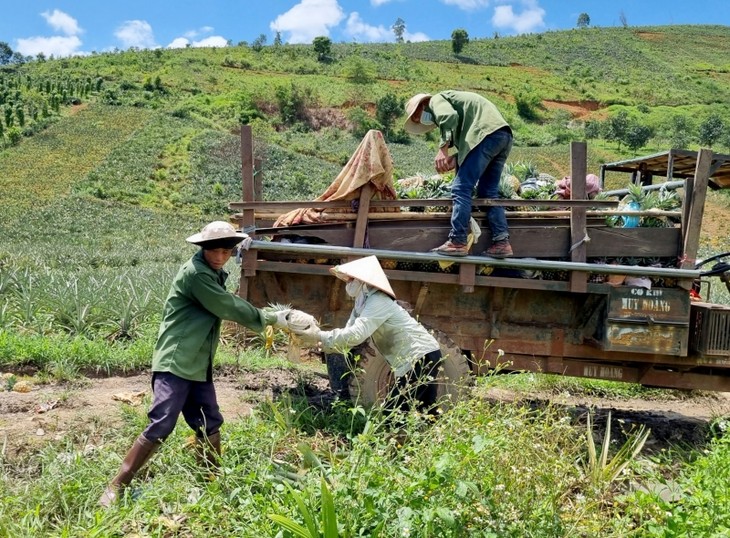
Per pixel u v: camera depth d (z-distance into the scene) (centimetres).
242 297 537
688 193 546
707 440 588
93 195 4934
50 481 383
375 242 545
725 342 534
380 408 393
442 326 559
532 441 344
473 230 535
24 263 1862
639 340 528
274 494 344
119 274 1250
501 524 300
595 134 8244
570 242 552
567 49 14075
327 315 559
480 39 15125
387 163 539
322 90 9875
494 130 516
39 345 723
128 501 363
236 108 8375
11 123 6831
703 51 14112
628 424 633
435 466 294
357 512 296
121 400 564
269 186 5406
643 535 339
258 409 516
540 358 567
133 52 11806
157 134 6762
